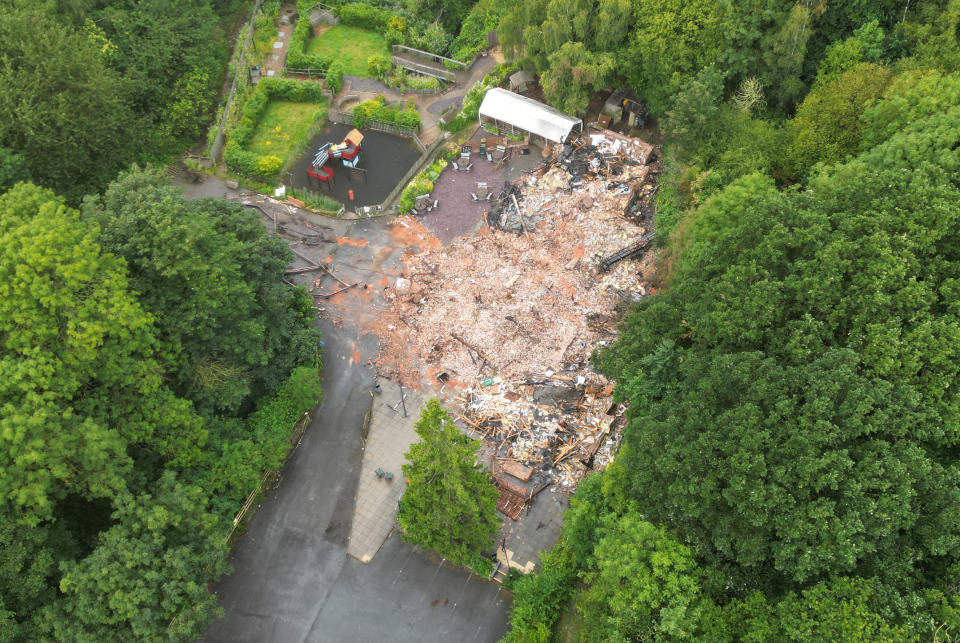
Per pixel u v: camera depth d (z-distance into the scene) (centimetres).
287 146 8006
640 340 4712
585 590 4397
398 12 9562
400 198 7369
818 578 3481
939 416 3559
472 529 4297
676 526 3800
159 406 4406
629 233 6700
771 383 3712
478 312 6159
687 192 6569
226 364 5075
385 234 7000
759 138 6353
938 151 4819
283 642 4472
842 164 5578
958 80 5344
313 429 5522
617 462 4434
